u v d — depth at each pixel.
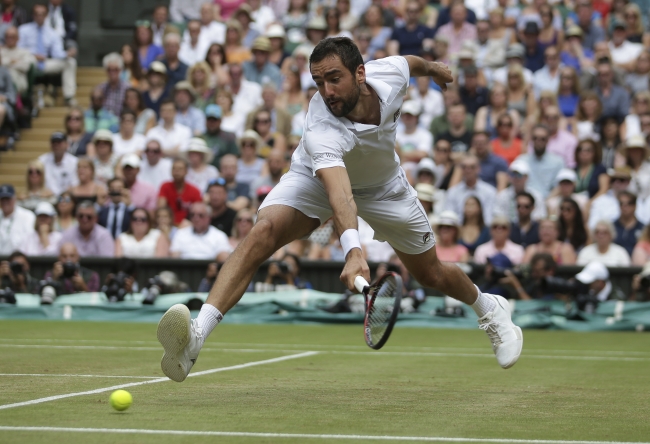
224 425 5.23
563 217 16.84
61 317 16.19
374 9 23.69
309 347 11.57
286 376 8.18
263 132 20.34
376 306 6.16
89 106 25.62
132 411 5.74
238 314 16.22
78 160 19.45
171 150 20.72
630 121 20.14
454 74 22.02
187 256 17.09
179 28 26.44
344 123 6.52
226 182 19.05
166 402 6.22
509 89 21.02
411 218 7.16
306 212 6.82
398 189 7.14
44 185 20.02
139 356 9.82
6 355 9.83
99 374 8.02
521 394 7.11
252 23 24.78
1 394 6.53
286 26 25.62
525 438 4.94
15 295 16.58
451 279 7.55
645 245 16.41
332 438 4.82
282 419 5.53
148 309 15.95
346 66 6.27
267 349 11.26
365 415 5.79
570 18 24.34
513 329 7.76
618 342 13.00
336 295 16.19
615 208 17.73
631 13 23.25
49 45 25.03
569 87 20.86
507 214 17.97
